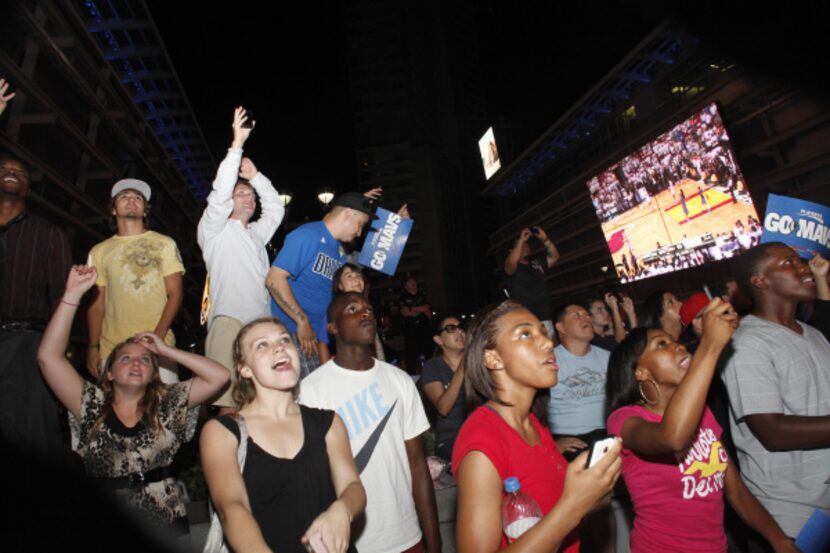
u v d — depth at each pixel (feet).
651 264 152.25
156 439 12.33
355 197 16.69
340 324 12.44
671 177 139.64
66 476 12.12
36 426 12.58
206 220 16.11
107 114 149.38
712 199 126.82
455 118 557.33
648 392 11.15
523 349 8.45
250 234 17.29
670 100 219.61
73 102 135.54
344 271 16.47
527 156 327.47
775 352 11.75
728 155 121.08
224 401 15.06
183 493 15.39
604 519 10.95
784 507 11.36
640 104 241.14
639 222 155.02
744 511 11.09
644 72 230.48
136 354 12.50
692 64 203.51
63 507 11.79
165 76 229.04
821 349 12.16
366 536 11.13
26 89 106.83
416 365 33.35
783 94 154.10
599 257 268.82
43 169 110.83
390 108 442.09
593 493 6.66
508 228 361.92
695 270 182.91
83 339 107.14
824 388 11.72
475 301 488.02
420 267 417.90
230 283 16.01
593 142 283.59
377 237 19.93
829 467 11.18
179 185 226.17
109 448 12.01
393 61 446.19
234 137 16.42
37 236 14.06
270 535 8.63
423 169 431.84
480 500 7.47
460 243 477.77
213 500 8.47
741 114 173.47
